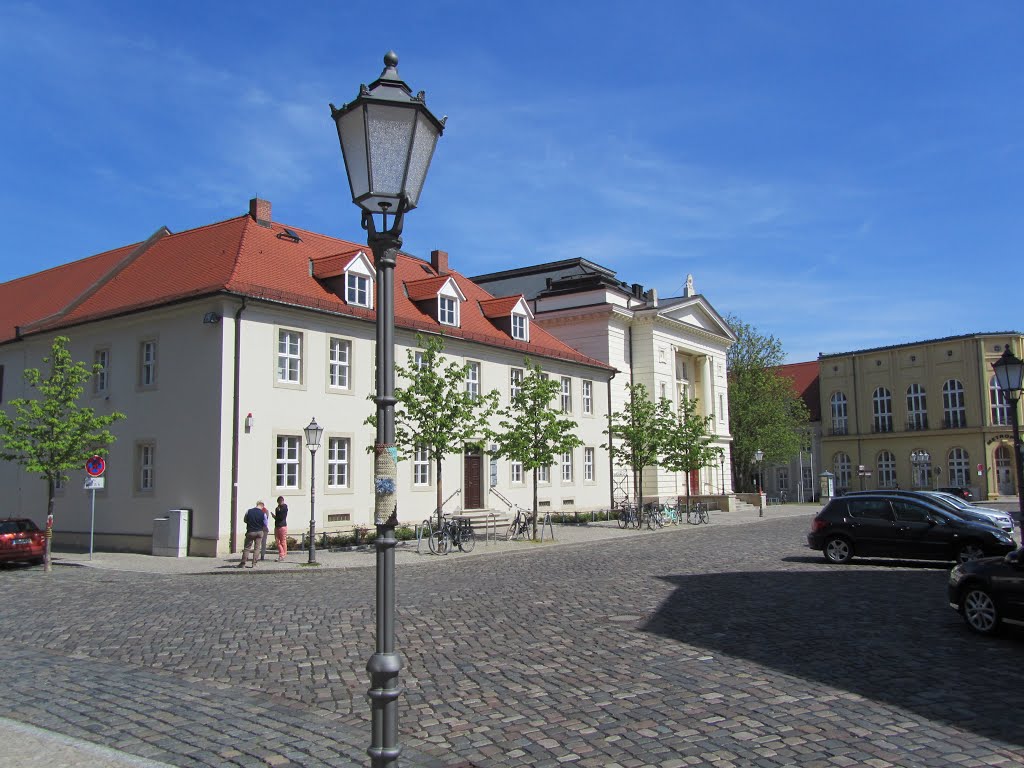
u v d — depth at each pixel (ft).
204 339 81.71
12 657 33.17
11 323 110.22
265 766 19.60
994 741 20.83
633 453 125.70
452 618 40.45
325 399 89.35
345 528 90.22
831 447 258.57
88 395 91.71
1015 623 33.06
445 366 108.68
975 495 230.27
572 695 25.75
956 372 236.63
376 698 15.38
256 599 49.42
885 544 62.39
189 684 27.94
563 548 85.92
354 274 95.81
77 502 92.02
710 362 188.96
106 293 99.09
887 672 28.14
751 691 25.82
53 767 18.89
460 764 19.77
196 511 80.07
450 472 108.06
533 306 167.12
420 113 16.62
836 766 19.20
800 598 45.16
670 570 59.98
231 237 95.25
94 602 49.57
